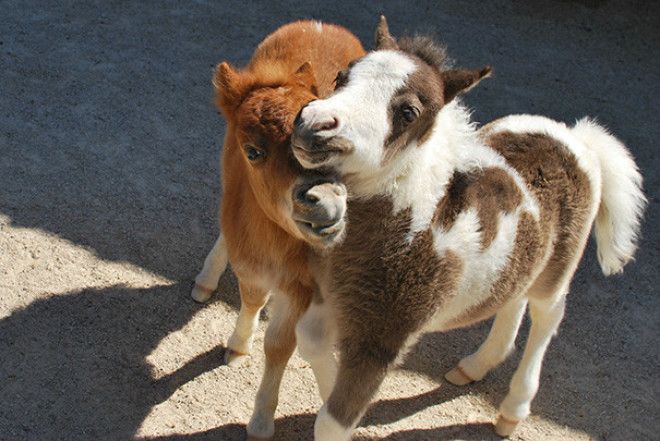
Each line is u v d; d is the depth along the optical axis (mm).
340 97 1750
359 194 1819
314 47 2127
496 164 1934
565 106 3004
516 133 1997
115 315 2209
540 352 2105
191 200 2475
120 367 2127
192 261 2346
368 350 1876
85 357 2131
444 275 1854
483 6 3504
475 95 2979
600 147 2066
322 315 1916
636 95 3107
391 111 1770
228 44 2994
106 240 2344
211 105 2750
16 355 2111
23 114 2611
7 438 1993
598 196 2039
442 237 1849
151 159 2553
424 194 1838
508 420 2127
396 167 1802
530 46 3273
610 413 2205
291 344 1998
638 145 2896
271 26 3107
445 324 1957
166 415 2070
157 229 2393
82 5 3049
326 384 2021
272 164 1788
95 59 2832
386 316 1854
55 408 2047
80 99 2686
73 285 2244
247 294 2084
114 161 2527
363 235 1836
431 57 1859
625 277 2488
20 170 2457
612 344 2338
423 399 2186
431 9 3412
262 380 2041
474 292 1911
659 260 2547
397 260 1834
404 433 2121
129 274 2289
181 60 2891
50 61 2797
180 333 2207
